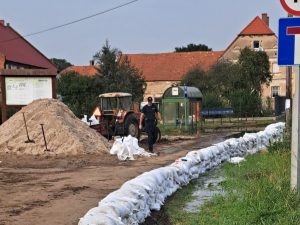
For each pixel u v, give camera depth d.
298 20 8.03
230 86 55.66
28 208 8.62
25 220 7.76
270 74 59.34
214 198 9.70
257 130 32.75
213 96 50.75
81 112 43.03
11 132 18.47
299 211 7.63
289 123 19.31
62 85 47.38
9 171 13.47
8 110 21.39
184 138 26.28
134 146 16.94
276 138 20.19
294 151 8.27
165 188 9.82
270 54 70.06
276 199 8.18
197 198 9.97
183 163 11.90
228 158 15.89
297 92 8.23
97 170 13.49
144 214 7.87
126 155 16.19
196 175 12.56
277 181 9.20
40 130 18.16
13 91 21.16
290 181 8.52
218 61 64.38
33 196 9.70
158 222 8.01
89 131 19.34
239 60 57.69
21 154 17.19
